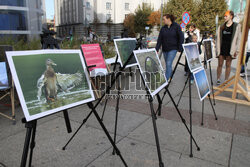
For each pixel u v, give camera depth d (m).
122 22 55.44
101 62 4.62
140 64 1.94
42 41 6.79
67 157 2.44
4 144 2.69
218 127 3.22
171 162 2.35
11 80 3.18
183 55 13.55
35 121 1.56
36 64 1.56
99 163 2.33
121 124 3.33
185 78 6.67
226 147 2.66
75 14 60.62
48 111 1.57
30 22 9.96
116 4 54.09
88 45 4.47
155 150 2.59
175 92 5.13
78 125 3.26
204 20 31.72
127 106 4.14
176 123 3.37
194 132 3.06
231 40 5.14
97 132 3.05
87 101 1.87
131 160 2.38
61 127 3.19
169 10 34.84
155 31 48.31
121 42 2.99
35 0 10.34
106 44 9.48
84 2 55.00
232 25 5.08
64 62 1.78
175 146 2.69
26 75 1.48
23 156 1.49
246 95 4.37
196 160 2.39
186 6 32.50
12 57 1.43
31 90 1.49
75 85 1.82
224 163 2.34
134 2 55.22
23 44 7.16
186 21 11.21
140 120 3.49
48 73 1.63
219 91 4.70
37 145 2.68
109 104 4.24
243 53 4.15
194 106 4.18
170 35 5.24
